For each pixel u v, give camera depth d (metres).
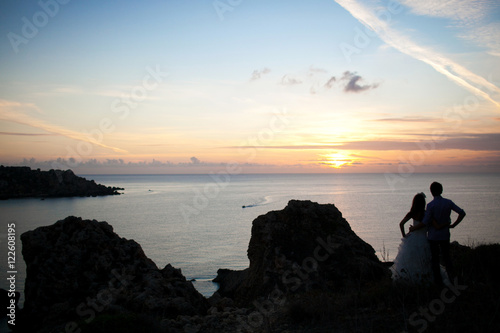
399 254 8.16
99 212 97.38
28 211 99.25
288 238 11.62
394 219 73.75
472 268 7.98
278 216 12.41
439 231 7.59
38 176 161.12
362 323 6.35
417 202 8.15
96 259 10.62
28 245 10.88
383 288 7.72
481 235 47.50
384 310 6.88
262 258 11.46
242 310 9.11
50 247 10.88
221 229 64.81
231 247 47.06
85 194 161.38
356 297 7.48
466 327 5.61
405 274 7.82
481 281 7.57
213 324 7.81
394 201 124.50
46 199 142.25
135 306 8.97
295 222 12.09
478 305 6.21
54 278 10.16
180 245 48.75
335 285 9.97
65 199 143.88
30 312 9.86
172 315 8.79
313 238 11.62
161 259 39.56
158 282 9.90
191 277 30.72
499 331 5.30
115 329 6.14
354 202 120.50
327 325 6.66
